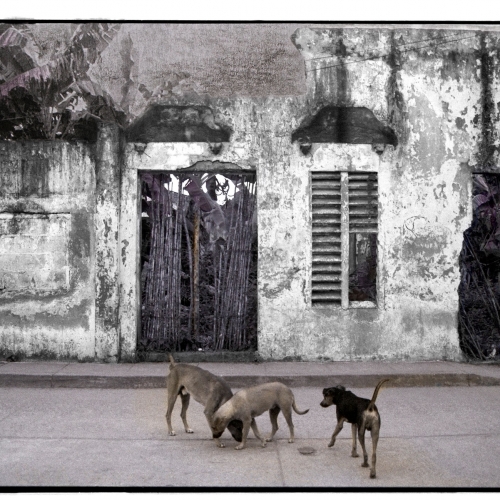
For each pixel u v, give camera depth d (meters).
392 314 9.93
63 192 9.84
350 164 9.96
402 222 9.99
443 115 10.07
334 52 10.01
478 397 8.06
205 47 9.98
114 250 9.79
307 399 8.02
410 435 6.34
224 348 10.15
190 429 6.51
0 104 9.88
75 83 9.88
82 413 7.24
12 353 9.83
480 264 10.34
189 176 10.23
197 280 10.21
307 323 9.89
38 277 9.87
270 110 9.95
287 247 9.91
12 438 6.21
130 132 9.90
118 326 9.82
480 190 10.62
